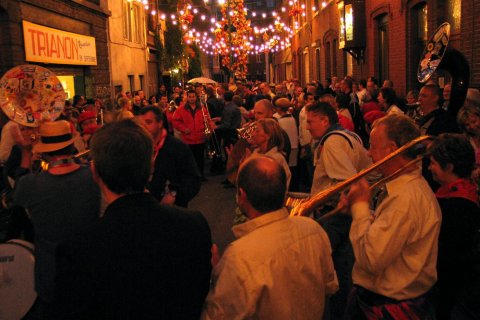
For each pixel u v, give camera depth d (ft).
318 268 7.55
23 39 34.32
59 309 6.28
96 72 52.54
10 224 14.55
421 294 8.29
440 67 17.24
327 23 70.28
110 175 6.68
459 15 30.09
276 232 7.35
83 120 23.07
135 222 6.65
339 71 63.87
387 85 35.06
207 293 7.31
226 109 37.37
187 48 96.73
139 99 47.85
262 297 7.04
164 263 6.63
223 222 25.00
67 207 11.07
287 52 129.18
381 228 7.94
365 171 8.48
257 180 7.37
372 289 8.43
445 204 9.98
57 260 6.49
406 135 8.57
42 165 14.38
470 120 14.75
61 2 42.09
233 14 75.82
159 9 91.35
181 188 14.85
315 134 14.12
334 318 13.69
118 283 6.37
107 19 56.75
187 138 35.47
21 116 17.01
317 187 13.83
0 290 13.67
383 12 43.70
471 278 13.47
